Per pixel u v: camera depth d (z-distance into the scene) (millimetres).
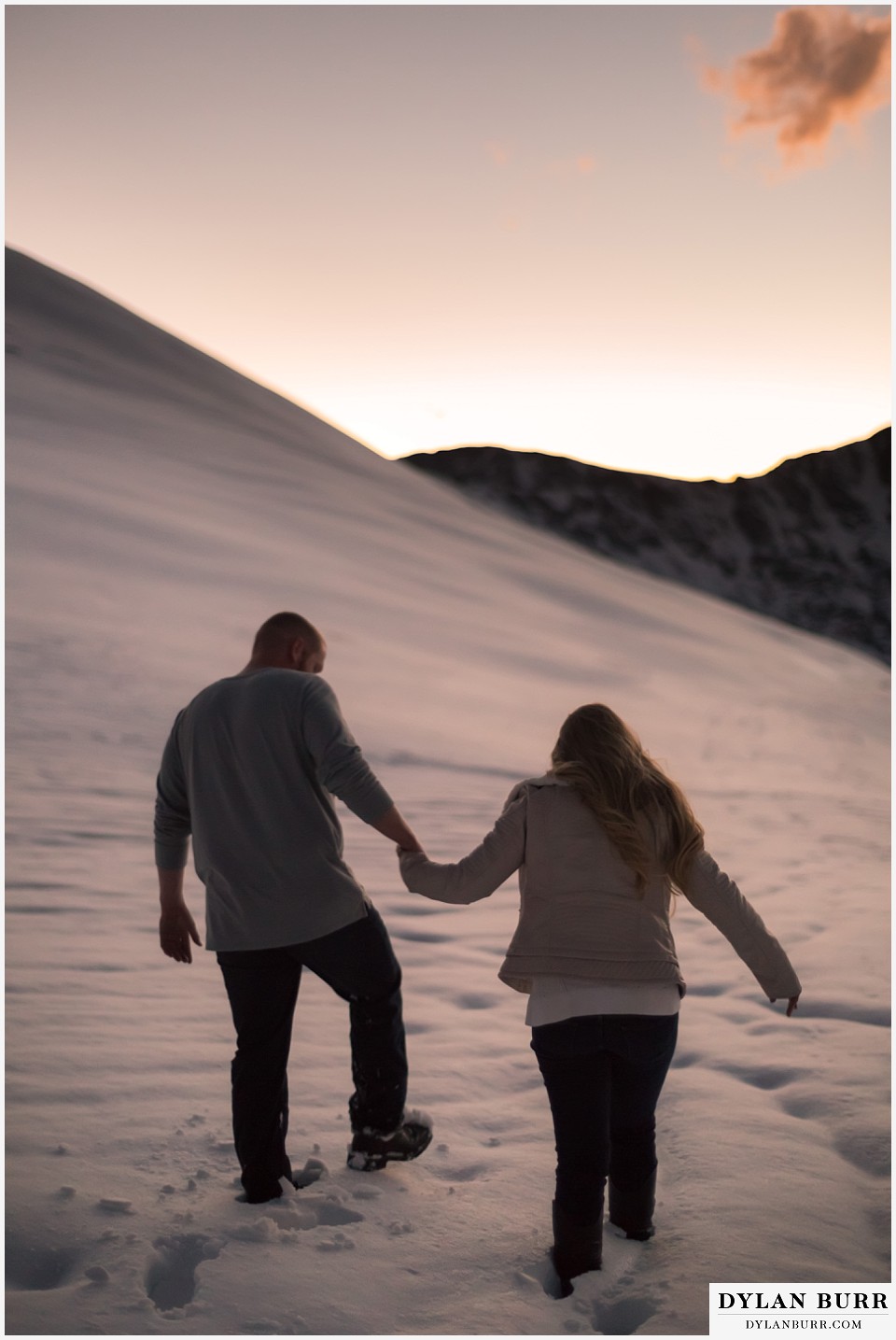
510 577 48875
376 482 65438
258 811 3053
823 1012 4949
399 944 5852
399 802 11219
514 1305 2469
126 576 25047
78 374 59812
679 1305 2477
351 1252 2660
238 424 65625
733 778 18828
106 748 11812
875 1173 3252
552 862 2846
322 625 26891
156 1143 3215
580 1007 2711
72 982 4613
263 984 3059
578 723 3014
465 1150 3346
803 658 57875
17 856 6953
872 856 10734
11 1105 3354
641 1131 2838
